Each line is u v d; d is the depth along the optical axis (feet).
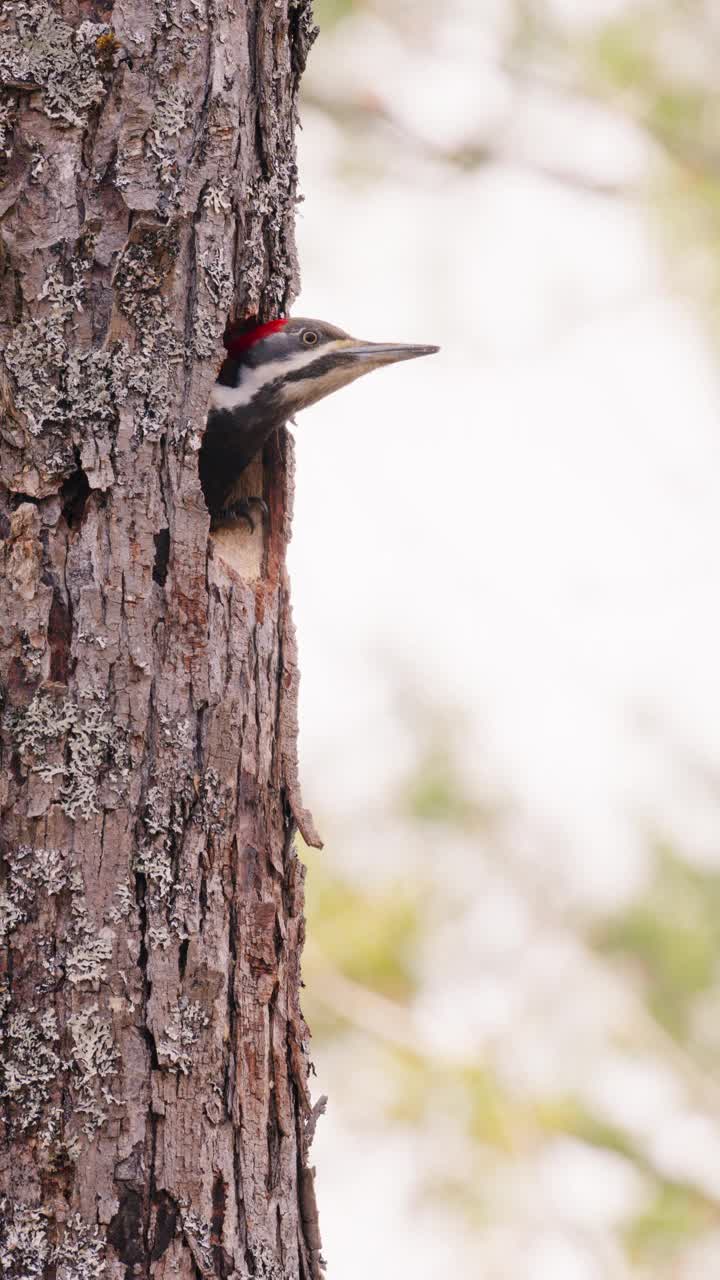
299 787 27.86
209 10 27.22
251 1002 26.16
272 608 27.99
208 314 26.89
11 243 25.88
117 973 24.81
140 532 25.98
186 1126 25.04
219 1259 25.11
